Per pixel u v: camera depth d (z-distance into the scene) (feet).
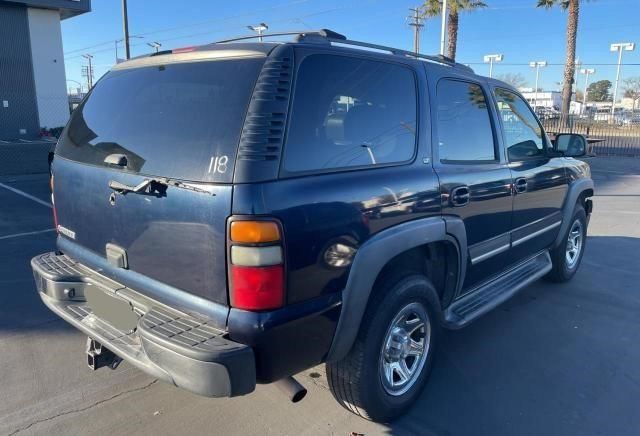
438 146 10.64
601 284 18.11
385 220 8.91
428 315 10.45
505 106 13.56
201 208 7.44
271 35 9.00
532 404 10.76
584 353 13.01
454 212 10.69
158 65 9.25
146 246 8.37
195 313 7.83
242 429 9.80
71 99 136.46
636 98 231.30
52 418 10.00
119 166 8.74
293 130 7.75
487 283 13.29
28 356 12.32
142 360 8.07
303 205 7.57
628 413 10.50
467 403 10.76
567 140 15.42
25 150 45.09
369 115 9.19
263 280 7.21
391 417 10.05
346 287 8.30
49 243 22.15
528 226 14.30
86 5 99.14
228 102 7.74
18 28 93.04
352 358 9.12
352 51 9.10
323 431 9.78
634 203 34.68
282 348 7.61
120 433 9.60
